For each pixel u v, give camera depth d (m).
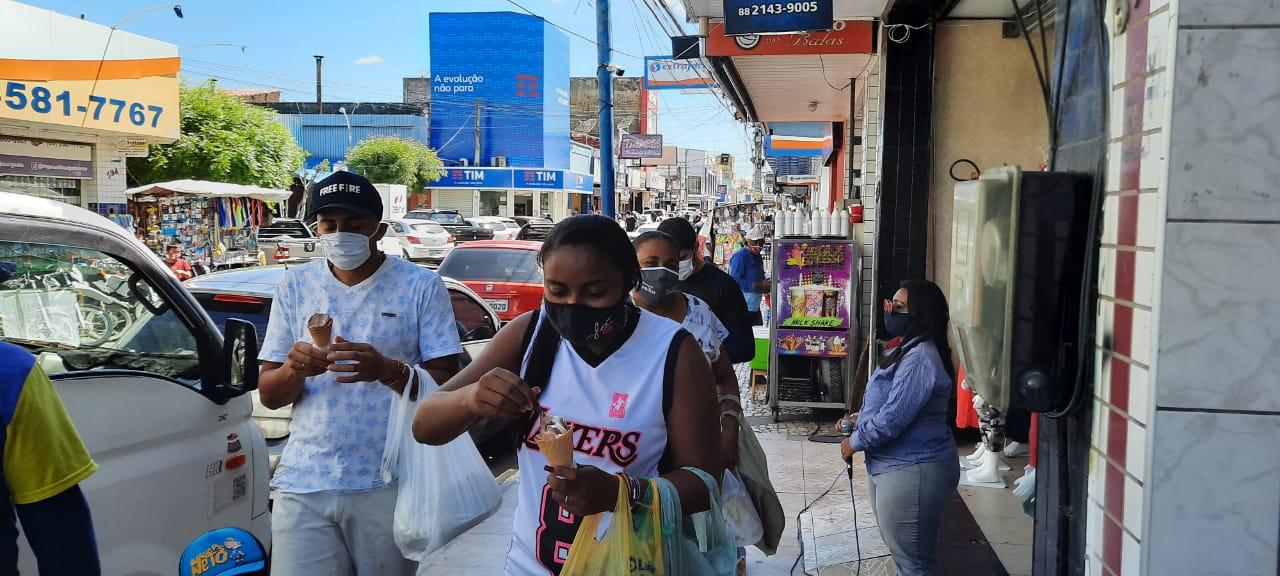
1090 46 2.34
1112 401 2.15
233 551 3.00
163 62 19.95
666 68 14.85
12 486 1.88
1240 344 1.87
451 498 2.94
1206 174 1.86
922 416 3.63
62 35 17.83
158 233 22.56
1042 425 2.68
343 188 3.12
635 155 40.06
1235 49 1.84
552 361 2.01
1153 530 1.94
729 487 3.14
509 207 53.81
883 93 7.04
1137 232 2.03
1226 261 1.87
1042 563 2.66
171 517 2.93
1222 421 1.89
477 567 4.66
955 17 6.89
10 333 2.89
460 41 52.69
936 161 7.04
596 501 1.78
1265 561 1.90
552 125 55.44
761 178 37.53
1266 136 1.84
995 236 2.36
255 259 24.55
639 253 3.57
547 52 54.03
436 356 3.22
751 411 8.41
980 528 5.07
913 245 7.07
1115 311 2.15
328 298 3.23
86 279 2.96
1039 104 6.91
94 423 2.67
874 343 7.19
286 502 3.13
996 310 2.36
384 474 3.03
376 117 53.03
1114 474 2.13
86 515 1.98
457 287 7.14
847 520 5.34
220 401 3.21
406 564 3.18
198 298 6.16
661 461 1.97
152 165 25.34
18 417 1.87
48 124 17.58
